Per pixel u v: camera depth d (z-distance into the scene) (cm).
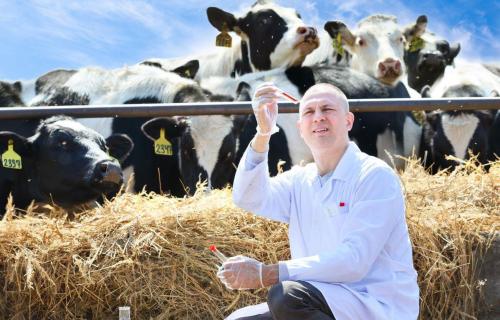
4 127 661
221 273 318
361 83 905
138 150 802
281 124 836
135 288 416
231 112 551
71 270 417
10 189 654
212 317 416
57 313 419
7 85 869
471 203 456
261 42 982
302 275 317
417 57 1105
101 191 618
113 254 416
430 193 465
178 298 416
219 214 438
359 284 328
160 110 548
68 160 616
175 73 920
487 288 433
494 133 892
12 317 417
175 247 420
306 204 348
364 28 1026
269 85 348
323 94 345
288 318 314
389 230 328
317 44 961
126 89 834
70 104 839
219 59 1053
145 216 433
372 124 883
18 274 416
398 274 332
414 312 331
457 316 429
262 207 356
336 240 336
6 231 429
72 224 444
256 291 420
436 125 885
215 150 772
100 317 417
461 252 430
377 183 333
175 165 795
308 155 834
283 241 432
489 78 988
